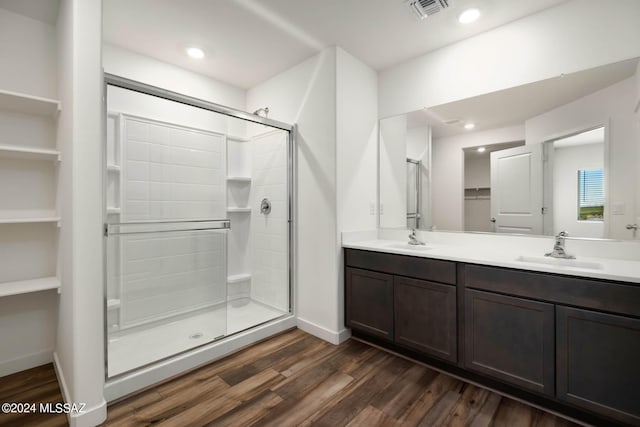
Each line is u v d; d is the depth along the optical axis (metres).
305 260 2.63
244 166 3.22
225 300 2.82
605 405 1.36
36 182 1.99
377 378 1.89
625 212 1.70
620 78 1.70
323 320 2.49
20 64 1.92
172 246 2.60
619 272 1.37
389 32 2.18
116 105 2.35
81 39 1.45
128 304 2.33
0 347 1.90
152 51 2.45
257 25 2.11
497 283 1.68
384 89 2.73
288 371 1.96
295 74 2.69
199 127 2.86
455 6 1.89
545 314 1.52
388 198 2.72
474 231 2.27
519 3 1.85
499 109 2.12
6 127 1.89
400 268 2.10
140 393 1.72
